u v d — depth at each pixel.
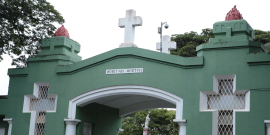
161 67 12.12
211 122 10.94
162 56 12.09
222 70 11.19
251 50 11.02
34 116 13.72
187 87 11.58
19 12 15.29
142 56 12.40
